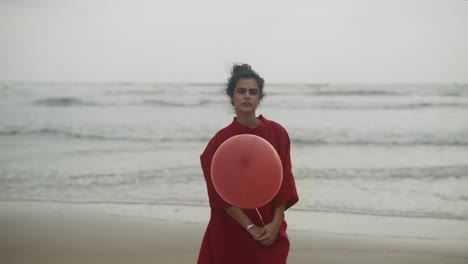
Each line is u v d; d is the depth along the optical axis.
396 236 5.77
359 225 6.30
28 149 11.57
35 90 14.84
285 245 2.85
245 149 2.50
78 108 14.94
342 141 12.09
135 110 14.85
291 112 14.50
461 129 12.73
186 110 14.72
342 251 5.11
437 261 4.87
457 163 10.11
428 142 11.81
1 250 4.99
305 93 14.83
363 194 8.13
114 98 15.05
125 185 8.59
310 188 8.51
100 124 13.63
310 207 7.29
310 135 12.46
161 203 7.36
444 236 5.82
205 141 12.30
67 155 10.98
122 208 7.03
